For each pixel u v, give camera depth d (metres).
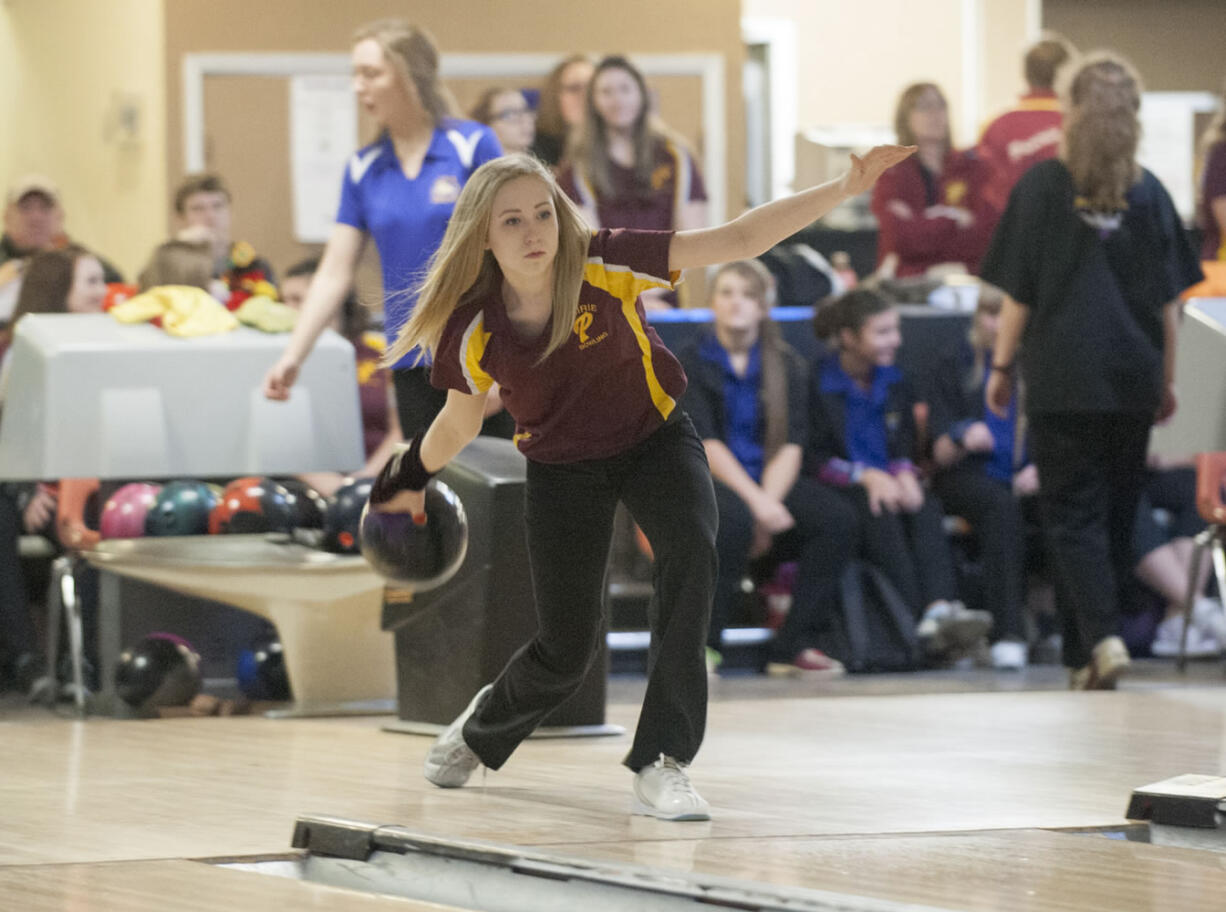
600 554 10.77
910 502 23.08
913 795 11.27
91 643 19.41
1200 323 20.62
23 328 18.95
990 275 19.88
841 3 38.62
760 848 9.19
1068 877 8.37
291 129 29.36
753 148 38.88
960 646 22.83
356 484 17.25
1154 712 16.52
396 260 16.98
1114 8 41.78
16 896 7.94
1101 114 19.06
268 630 18.89
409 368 16.53
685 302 26.45
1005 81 38.81
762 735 14.77
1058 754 13.46
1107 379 19.28
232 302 20.97
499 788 11.66
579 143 25.23
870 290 23.20
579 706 14.93
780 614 22.89
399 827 9.15
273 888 8.19
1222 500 23.06
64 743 14.63
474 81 29.61
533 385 10.11
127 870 8.64
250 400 18.88
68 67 30.77
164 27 29.00
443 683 15.09
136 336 18.86
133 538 18.41
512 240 9.58
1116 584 20.53
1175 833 9.98
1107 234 19.28
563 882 8.20
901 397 23.39
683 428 10.59
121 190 30.33
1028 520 23.64
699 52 30.00
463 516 11.09
